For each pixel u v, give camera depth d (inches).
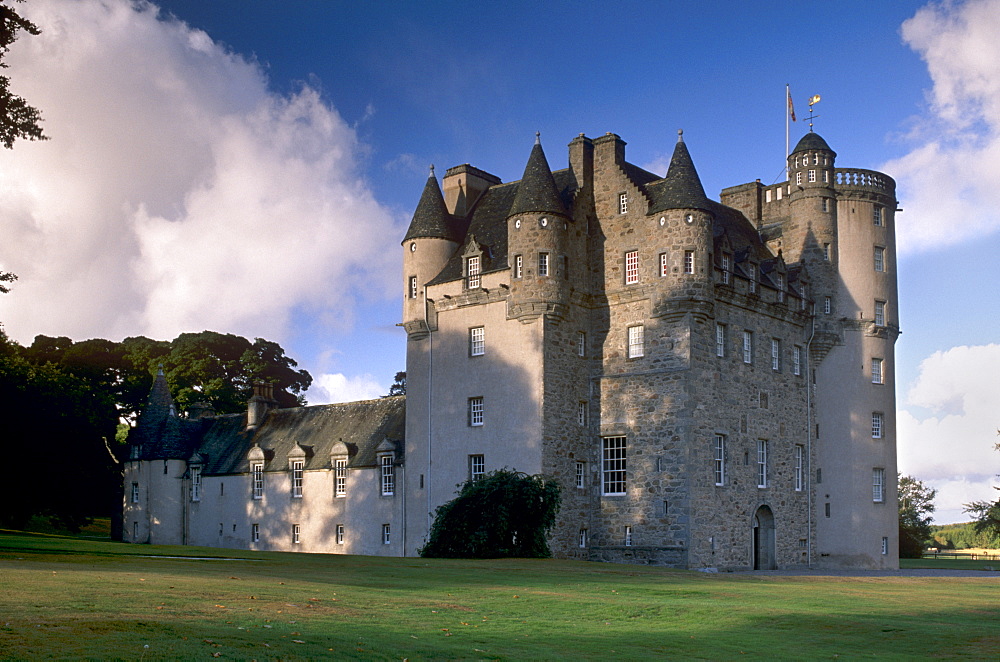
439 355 2161.7
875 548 2217.0
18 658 552.1
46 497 2731.3
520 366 1994.3
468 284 2121.1
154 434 2989.7
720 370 1979.6
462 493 1897.1
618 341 2031.3
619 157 2118.6
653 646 776.9
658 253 1958.7
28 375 2881.4
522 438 1967.3
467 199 2336.4
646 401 1961.1
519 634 794.2
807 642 837.8
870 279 2301.9
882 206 2356.1
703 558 1875.0
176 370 3826.3
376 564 1478.8
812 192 2300.7
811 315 2257.6
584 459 2038.6
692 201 1937.7
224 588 925.2
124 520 2974.9
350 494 2413.9
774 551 2081.7
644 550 1915.6
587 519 2026.3
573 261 2043.6
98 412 3400.6
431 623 811.4
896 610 1057.5
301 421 2758.4
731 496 1969.7
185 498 2908.5
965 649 815.7
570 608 966.4
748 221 2438.5
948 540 5605.3
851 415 2244.1
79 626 649.0
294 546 2556.6
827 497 2226.9
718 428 1953.7
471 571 1391.5
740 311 2055.9
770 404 2117.4
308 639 679.7
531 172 2031.3
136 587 880.9
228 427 2987.2
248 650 626.2
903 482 4276.6
